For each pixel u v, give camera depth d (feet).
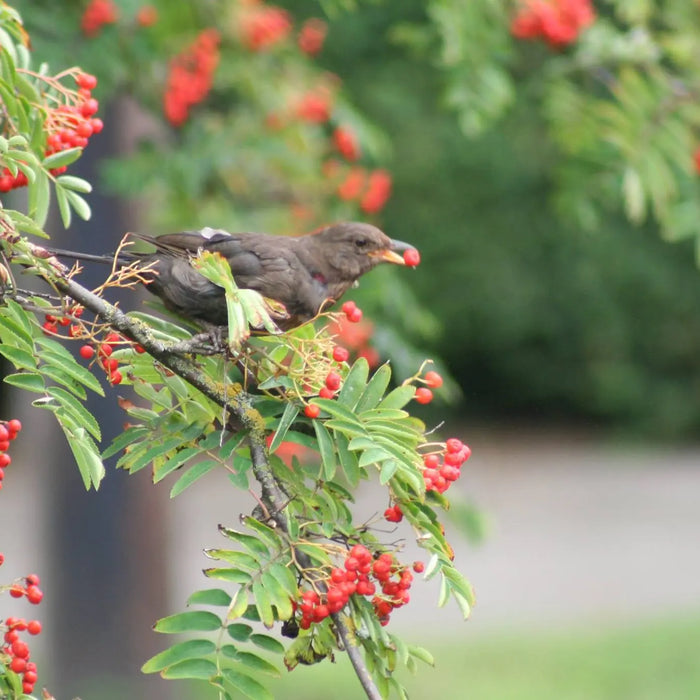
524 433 126.52
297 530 15.60
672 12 38.09
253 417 16.66
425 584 69.31
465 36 33.55
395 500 16.26
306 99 38.73
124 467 16.97
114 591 48.19
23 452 104.83
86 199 42.73
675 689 49.37
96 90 31.81
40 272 16.05
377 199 38.68
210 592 14.83
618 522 86.74
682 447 121.60
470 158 108.27
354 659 15.16
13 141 16.75
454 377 128.67
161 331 17.88
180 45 35.63
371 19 84.33
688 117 34.71
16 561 71.00
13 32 18.70
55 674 48.32
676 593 66.74
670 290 118.52
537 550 78.02
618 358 122.72
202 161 35.17
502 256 116.26
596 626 59.67
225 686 14.46
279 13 41.68
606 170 36.14
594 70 36.29
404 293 35.55
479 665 53.06
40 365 15.87
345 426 15.92
